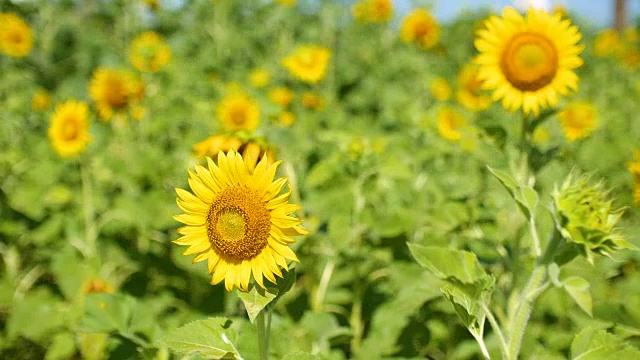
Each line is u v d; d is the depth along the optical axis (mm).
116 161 2266
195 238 1092
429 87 3662
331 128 2830
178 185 2146
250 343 1196
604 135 2943
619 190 2197
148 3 4574
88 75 4383
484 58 1527
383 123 3031
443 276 1105
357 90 4012
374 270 1746
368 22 4953
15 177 2375
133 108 2803
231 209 1070
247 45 4555
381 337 1523
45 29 4090
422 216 1669
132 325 1339
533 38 1501
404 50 4461
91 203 2041
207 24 4605
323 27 4660
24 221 2109
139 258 1920
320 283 1651
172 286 1893
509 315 1422
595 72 4512
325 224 1739
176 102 3061
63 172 2375
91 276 1793
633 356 1090
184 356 1269
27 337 1727
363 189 1732
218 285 1761
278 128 1723
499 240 1479
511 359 1138
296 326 1614
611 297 1680
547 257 1144
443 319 1628
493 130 1472
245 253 1070
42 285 1972
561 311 1600
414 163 2244
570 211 1090
